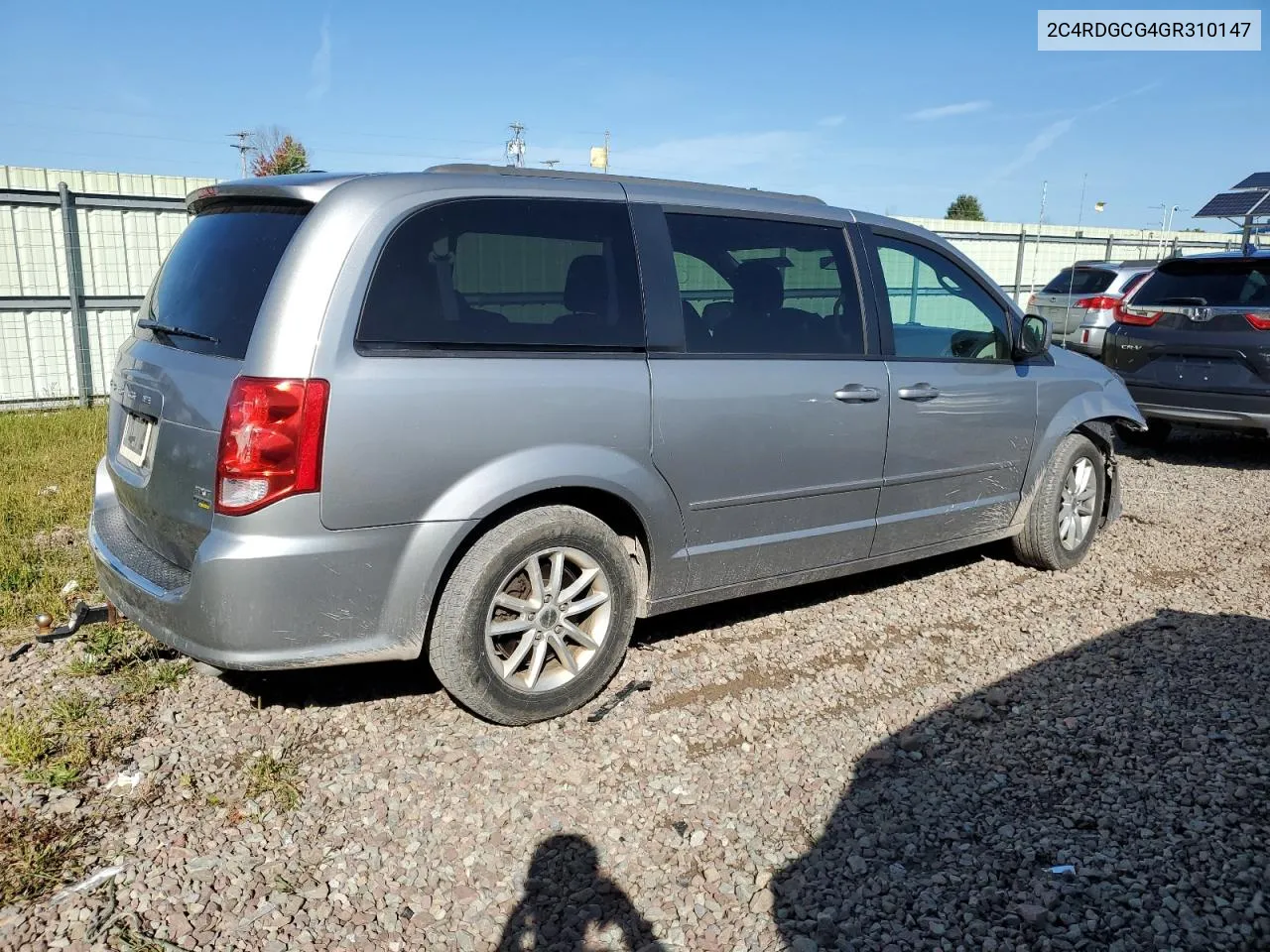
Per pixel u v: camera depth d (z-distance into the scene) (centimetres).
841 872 271
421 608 312
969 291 480
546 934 246
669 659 405
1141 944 242
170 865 267
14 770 311
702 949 241
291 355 287
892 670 401
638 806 300
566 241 345
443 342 312
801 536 412
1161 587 508
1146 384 858
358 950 239
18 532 543
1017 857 277
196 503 297
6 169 1090
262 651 293
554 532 335
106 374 1130
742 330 389
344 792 303
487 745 333
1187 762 328
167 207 1139
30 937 237
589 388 338
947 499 470
